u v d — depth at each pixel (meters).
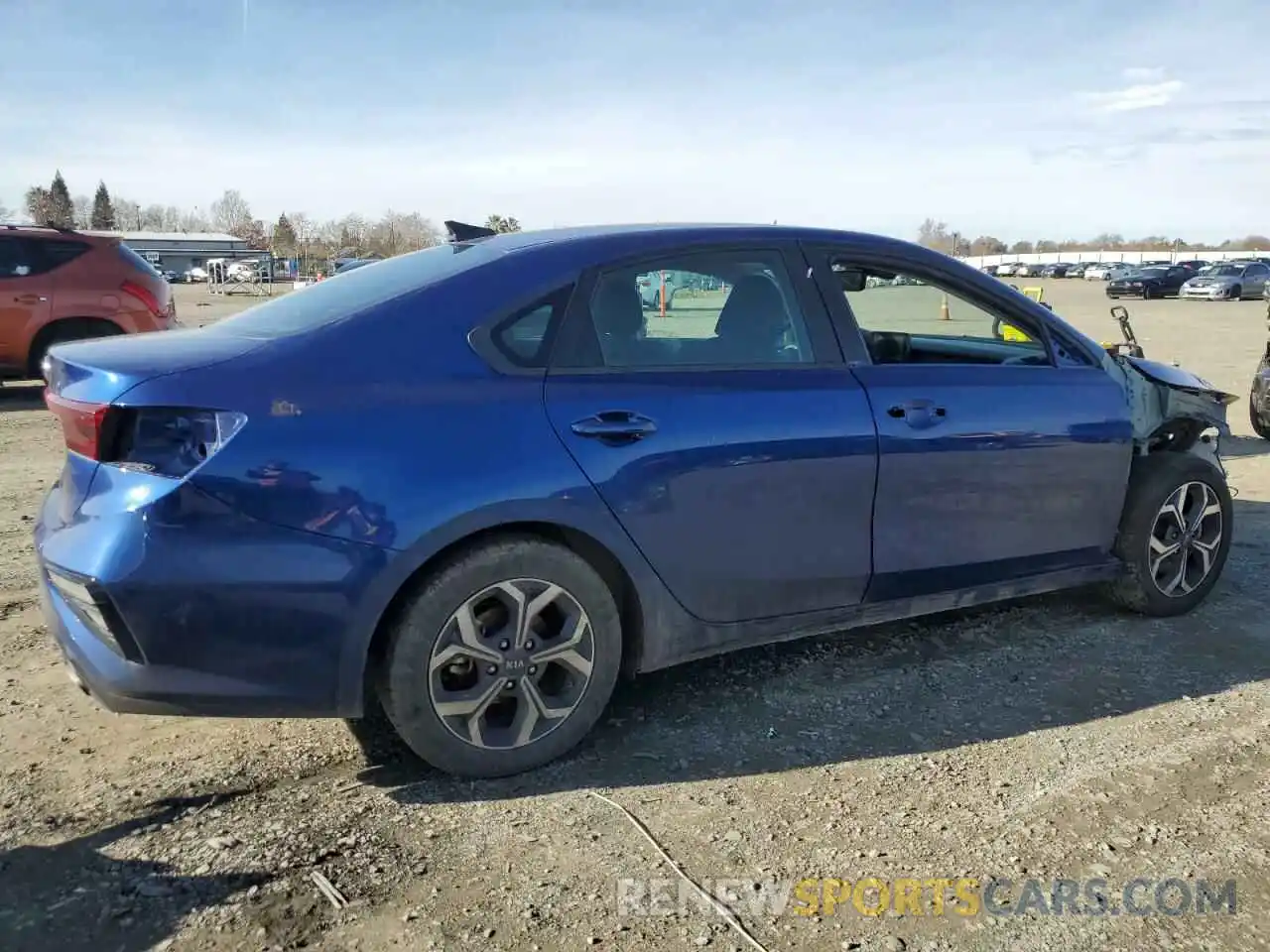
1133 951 2.32
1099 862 2.64
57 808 2.84
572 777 3.05
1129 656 3.98
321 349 2.83
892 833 2.77
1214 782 3.03
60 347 3.04
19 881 2.50
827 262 3.60
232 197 116.50
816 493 3.36
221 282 47.81
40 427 9.12
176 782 2.99
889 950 2.31
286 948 2.28
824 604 3.50
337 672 2.76
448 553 2.87
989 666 3.88
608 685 3.16
